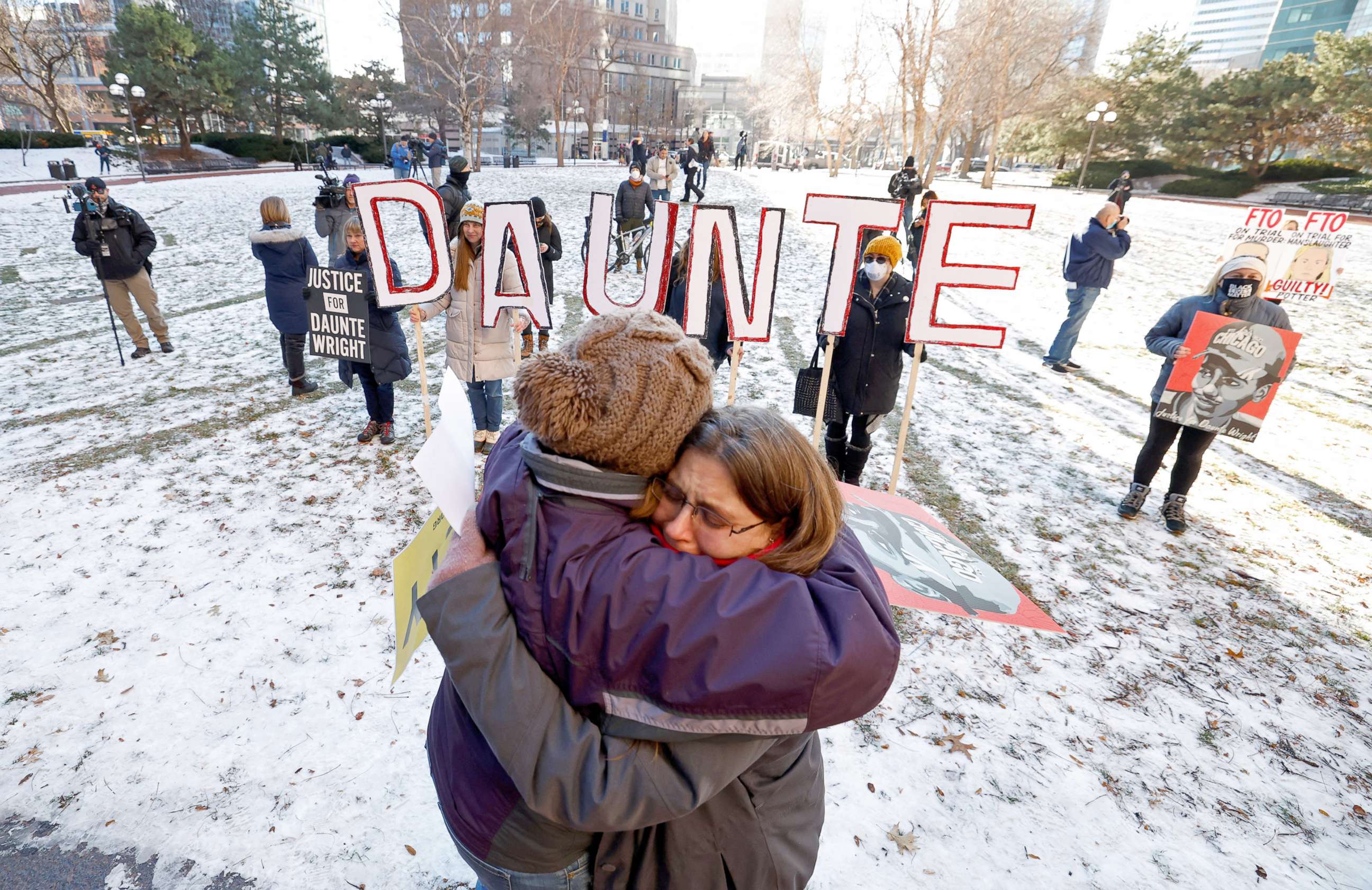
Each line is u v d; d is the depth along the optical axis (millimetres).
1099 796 2395
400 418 5375
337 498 4160
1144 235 16922
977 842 2207
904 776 2439
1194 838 2258
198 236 13234
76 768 2342
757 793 951
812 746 1068
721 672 755
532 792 793
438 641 826
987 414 5895
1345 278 12180
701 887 955
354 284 4195
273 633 3016
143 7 33781
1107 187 37031
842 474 4230
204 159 35188
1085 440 5434
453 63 31078
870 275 3664
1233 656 3119
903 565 1563
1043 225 17672
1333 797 2428
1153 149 39906
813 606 806
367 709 2633
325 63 43438
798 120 39938
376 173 30578
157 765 2363
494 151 59812
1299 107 30891
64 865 2025
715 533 896
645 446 809
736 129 85000
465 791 943
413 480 4402
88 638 2945
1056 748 2588
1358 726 2746
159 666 2807
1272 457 5250
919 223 3482
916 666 2979
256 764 2381
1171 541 4059
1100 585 3615
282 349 6641
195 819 2178
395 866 2057
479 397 4695
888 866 2111
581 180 26734
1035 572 3701
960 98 26750
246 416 5312
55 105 39281
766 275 3221
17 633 2953
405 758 2424
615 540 816
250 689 2705
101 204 6031
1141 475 4203
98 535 3695
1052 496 4555
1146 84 37469
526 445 879
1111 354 7648
